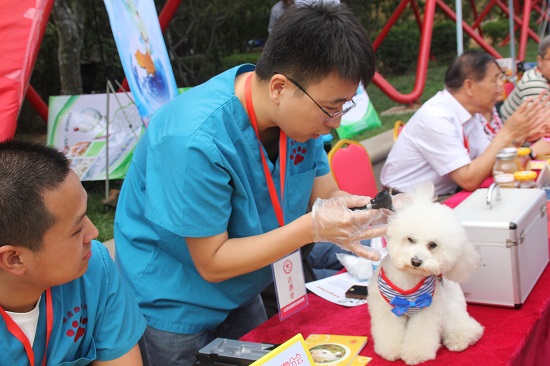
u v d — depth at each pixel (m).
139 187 1.74
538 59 3.93
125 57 2.91
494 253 1.58
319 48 1.35
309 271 2.21
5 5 2.60
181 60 9.51
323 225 1.46
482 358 1.36
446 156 2.94
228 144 1.54
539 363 1.66
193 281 1.72
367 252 1.47
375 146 5.98
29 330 1.30
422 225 1.29
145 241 1.75
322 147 1.93
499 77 2.97
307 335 1.61
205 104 1.55
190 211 1.48
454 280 1.36
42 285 1.22
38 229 1.13
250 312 2.00
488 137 3.29
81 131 5.02
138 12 3.23
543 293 1.68
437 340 1.38
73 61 6.40
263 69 1.48
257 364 1.25
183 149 1.47
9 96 2.61
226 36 10.12
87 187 5.57
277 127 1.68
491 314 1.58
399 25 12.59
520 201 1.72
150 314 1.75
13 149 1.17
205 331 1.81
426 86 10.37
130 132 4.97
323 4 1.40
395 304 1.36
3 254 1.13
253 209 1.64
